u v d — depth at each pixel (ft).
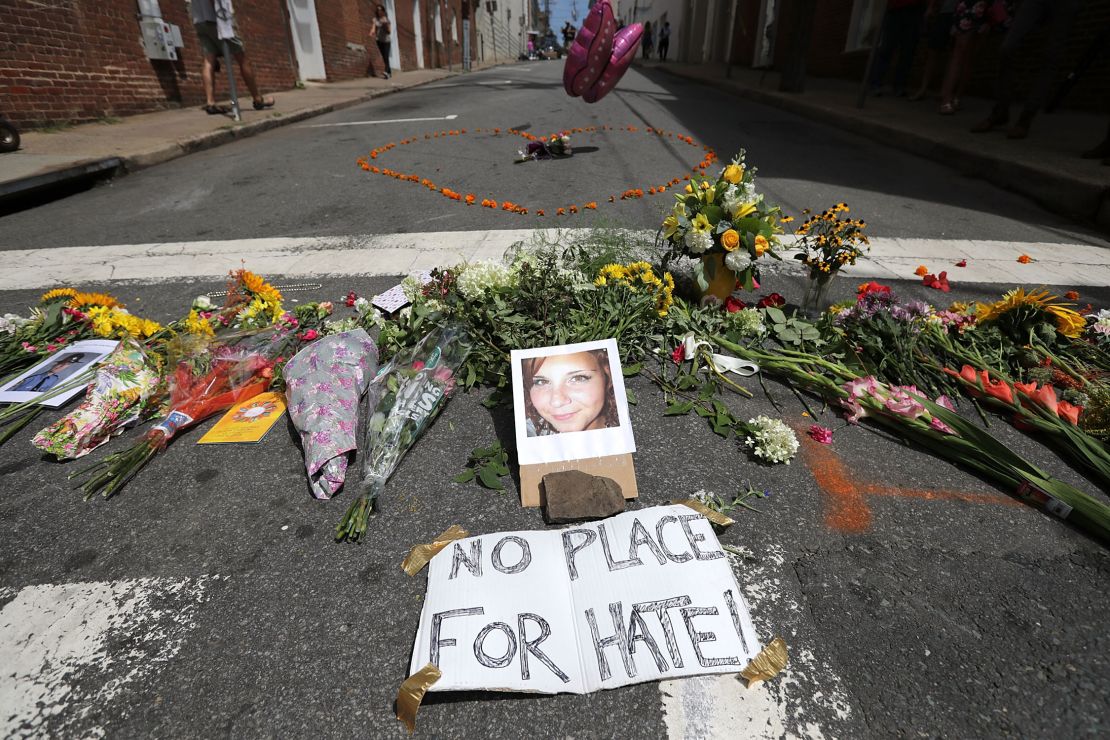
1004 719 4.17
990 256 13.16
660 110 34.78
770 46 61.77
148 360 7.84
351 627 4.90
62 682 4.52
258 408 7.76
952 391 7.84
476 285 8.80
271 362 8.23
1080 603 5.01
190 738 4.15
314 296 11.30
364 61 61.93
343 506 6.15
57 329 9.39
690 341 8.51
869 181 19.08
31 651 4.75
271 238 14.64
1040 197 16.94
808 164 21.18
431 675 4.32
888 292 9.44
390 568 5.43
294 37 47.50
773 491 6.29
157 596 5.20
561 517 5.74
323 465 6.31
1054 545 5.60
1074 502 5.73
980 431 6.48
